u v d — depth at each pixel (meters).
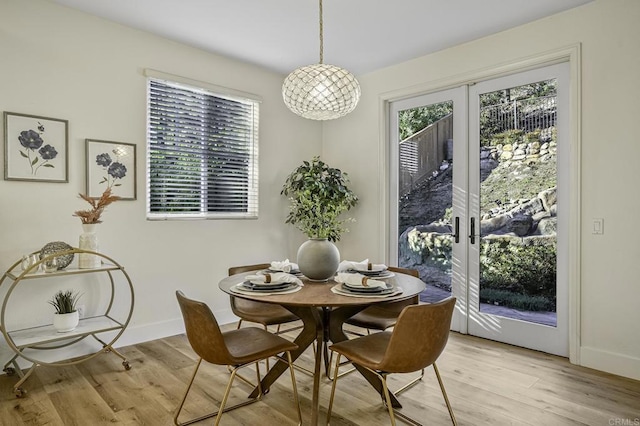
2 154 2.58
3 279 2.41
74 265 2.82
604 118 2.69
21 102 2.65
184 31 3.21
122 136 3.12
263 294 1.94
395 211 4.06
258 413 2.13
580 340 2.80
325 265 2.26
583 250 2.79
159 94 3.38
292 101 2.41
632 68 2.57
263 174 4.12
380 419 2.07
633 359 2.56
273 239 4.22
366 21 3.03
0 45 2.57
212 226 3.71
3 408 2.15
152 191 3.35
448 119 3.64
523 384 2.49
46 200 2.76
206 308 1.73
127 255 3.16
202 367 2.75
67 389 2.39
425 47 3.53
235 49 3.58
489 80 3.36
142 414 2.10
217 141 3.79
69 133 2.85
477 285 3.44
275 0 2.72
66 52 2.83
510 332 3.24
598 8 2.70
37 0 2.70
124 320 3.14
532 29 3.03
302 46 3.51
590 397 2.31
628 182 2.59
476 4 2.77
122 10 2.88
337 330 2.24
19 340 2.42
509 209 3.26
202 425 1.99
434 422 2.03
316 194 3.90
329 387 2.45
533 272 3.12
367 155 4.21
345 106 2.39
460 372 2.67
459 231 3.56
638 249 2.55
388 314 2.57
